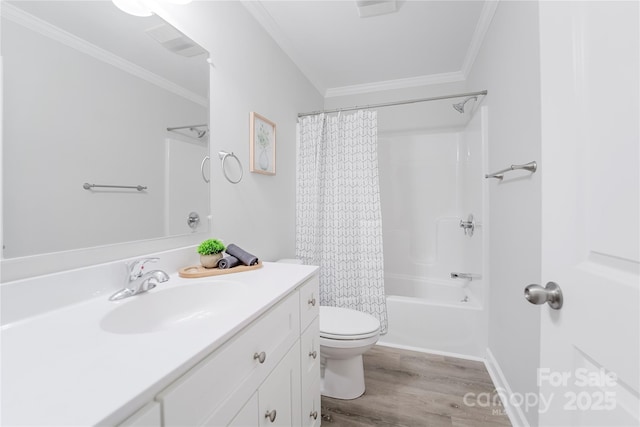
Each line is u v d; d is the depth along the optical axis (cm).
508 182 144
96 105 86
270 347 82
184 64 118
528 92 120
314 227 221
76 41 82
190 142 121
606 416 45
